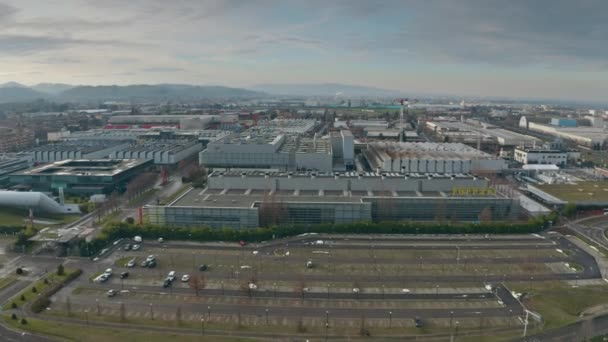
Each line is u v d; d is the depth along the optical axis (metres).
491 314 105.88
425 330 98.44
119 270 129.00
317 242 151.62
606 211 193.38
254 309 107.06
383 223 161.12
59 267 124.94
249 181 194.50
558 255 142.88
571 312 107.50
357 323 101.00
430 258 138.75
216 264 133.25
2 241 153.25
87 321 101.19
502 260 138.00
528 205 192.50
